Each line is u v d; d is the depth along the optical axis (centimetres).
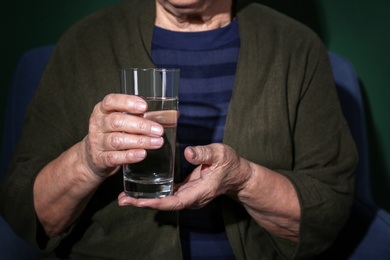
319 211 85
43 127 87
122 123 64
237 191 80
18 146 88
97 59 87
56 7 134
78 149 76
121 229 86
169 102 65
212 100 87
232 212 85
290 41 91
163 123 65
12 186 83
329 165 90
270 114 87
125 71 65
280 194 82
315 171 89
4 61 137
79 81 87
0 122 141
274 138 87
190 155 69
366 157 116
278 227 87
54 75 88
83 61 87
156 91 65
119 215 85
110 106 65
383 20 132
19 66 115
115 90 86
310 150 90
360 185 115
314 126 90
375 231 101
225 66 88
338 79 117
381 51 133
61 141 86
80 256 89
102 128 67
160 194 68
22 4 134
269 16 94
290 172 88
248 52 88
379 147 137
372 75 134
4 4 134
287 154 89
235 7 93
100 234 88
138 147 65
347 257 101
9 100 115
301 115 90
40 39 136
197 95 87
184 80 87
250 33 90
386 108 135
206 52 88
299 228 85
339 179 90
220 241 86
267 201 81
